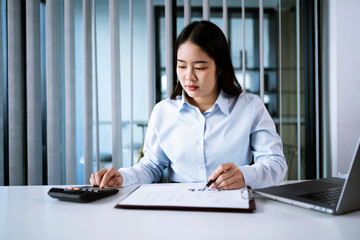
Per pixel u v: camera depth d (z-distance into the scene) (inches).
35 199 32.4
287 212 26.7
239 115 50.9
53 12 81.4
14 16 80.7
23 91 84.4
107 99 87.1
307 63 81.7
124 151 86.5
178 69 46.8
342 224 23.5
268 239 20.6
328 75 79.4
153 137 54.1
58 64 82.9
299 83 79.0
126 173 40.8
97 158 79.8
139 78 88.1
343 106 74.5
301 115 82.3
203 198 29.9
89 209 28.4
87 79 80.6
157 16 82.4
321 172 81.9
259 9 80.5
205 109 53.1
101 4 85.6
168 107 54.2
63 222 24.7
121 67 85.9
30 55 81.0
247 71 85.6
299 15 78.5
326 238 20.6
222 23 80.7
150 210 27.6
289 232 21.9
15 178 81.5
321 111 82.0
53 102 81.8
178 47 45.9
